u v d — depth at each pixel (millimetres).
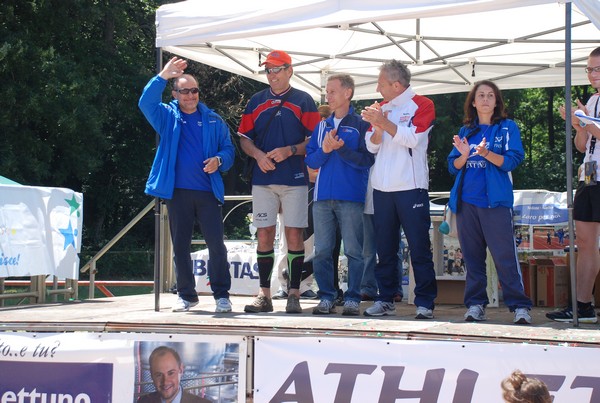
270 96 5625
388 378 4195
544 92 30859
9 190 6422
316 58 7988
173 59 5480
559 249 6926
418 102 5164
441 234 6770
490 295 6383
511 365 4039
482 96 4930
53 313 5434
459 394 4090
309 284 7207
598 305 6414
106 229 28703
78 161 23578
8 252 6352
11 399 4605
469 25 6910
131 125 27297
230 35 5383
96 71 25359
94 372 4535
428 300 5082
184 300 5582
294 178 5469
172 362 4465
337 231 6258
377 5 4887
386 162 5191
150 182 5473
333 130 5133
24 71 21828
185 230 5512
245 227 26859
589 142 4965
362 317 5098
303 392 4309
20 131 22188
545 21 6715
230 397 4395
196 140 5520
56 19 23969
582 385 3951
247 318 4879
